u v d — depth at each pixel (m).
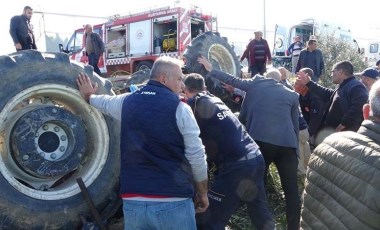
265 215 3.37
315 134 5.23
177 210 2.33
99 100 2.70
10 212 2.54
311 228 2.26
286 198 3.95
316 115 5.24
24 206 2.58
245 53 9.82
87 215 2.82
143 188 2.30
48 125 2.73
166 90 2.44
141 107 2.39
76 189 2.79
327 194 2.13
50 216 2.67
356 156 1.98
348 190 1.96
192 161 2.40
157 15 13.71
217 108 3.19
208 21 14.38
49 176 2.70
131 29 14.41
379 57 21.94
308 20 19.72
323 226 2.13
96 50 10.21
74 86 2.86
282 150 3.94
